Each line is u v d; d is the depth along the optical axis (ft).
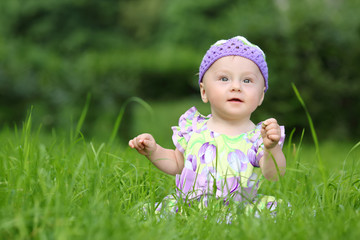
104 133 37.19
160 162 10.98
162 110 61.36
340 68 36.76
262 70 10.75
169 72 72.54
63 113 37.37
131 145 10.82
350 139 36.86
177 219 8.70
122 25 130.52
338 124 36.70
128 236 7.16
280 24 37.19
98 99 37.86
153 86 72.95
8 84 37.50
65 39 113.29
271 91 36.01
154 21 131.85
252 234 7.38
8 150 12.46
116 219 7.68
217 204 9.36
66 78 38.47
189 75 73.61
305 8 36.99
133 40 132.46
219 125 10.84
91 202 8.27
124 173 11.23
